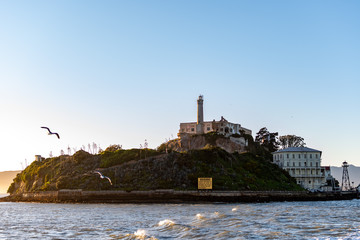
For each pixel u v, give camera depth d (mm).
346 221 72750
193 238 53750
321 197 178750
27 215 102125
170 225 66062
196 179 169625
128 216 91438
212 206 127438
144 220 80562
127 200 161250
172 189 161625
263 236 54125
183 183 169750
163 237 55312
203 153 189250
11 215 103312
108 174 182625
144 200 159875
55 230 68812
